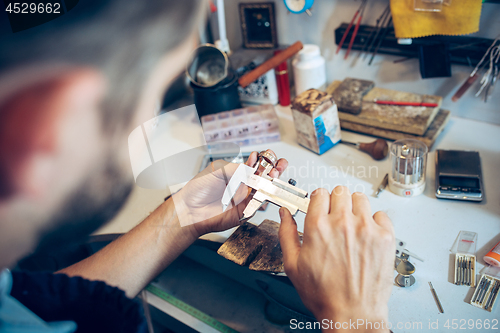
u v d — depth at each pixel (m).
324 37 0.90
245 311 0.75
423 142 0.72
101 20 0.75
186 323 0.73
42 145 0.70
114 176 0.81
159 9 0.83
